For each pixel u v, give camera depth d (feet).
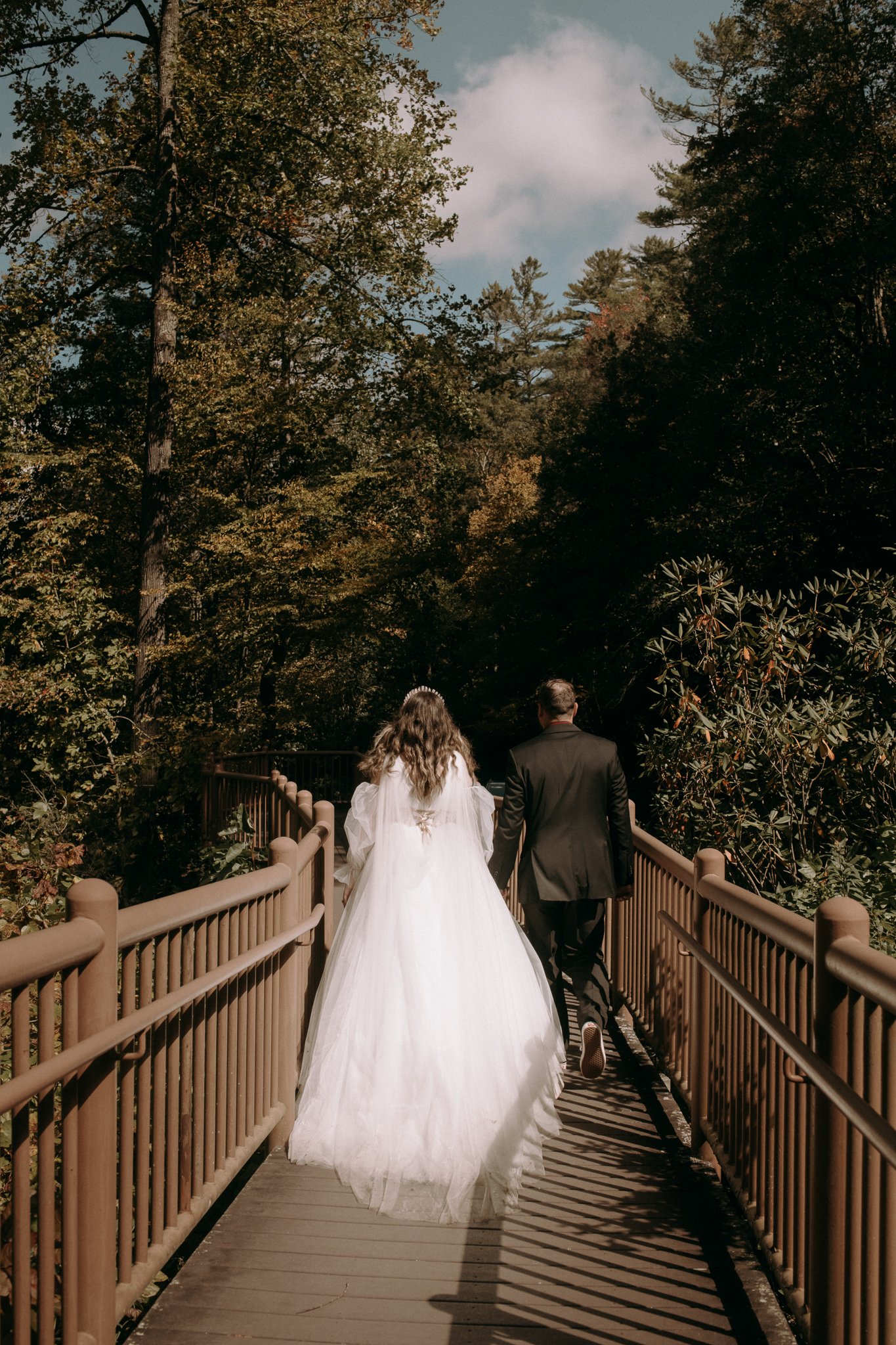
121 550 69.77
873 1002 6.70
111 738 55.42
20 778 55.31
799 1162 8.50
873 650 21.09
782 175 62.54
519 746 15.49
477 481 156.76
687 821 21.17
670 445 73.26
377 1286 9.86
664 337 85.87
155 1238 9.09
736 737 20.67
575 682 79.20
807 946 7.70
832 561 55.77
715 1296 9.71
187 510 65.46
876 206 59.67
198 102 56.95
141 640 55.31
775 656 21.27
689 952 12.34
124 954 8.46
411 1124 11.96
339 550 64.08
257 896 11.95
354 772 61.82
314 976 16.85
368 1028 12.65
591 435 82.64
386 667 98.02
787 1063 8.70
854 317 63.77
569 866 15.03
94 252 65.82
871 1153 6.73
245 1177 14.20
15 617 55.42
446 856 13.48
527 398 194.70
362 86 55.06
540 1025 13.66
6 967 6.02
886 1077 6.24
